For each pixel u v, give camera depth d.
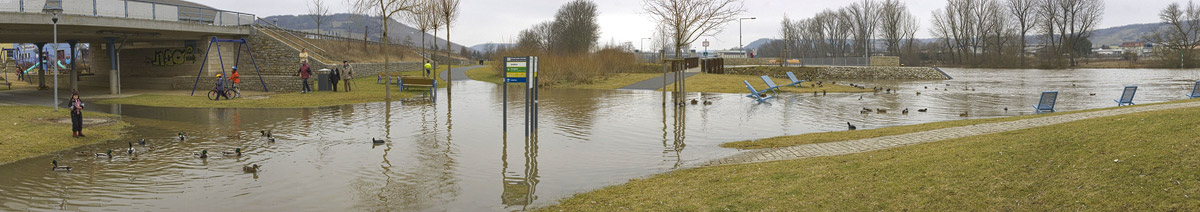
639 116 18.36
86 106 22.66
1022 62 87.81
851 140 12.16
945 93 30.31
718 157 11.21
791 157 10.48
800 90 30.47
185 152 12.04
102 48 40.59
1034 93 30.58
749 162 10.31
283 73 39.25
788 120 17.31
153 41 37.69
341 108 21.25
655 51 78.50
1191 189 5.85
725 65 67.88
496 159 11.19
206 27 35.16
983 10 89.94
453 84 35.97
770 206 6.90
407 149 12.29
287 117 18.42
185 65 37.56
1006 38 89.56
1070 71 74.19
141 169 10.34
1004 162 7.65
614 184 9.00
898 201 6.71
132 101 24.78
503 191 8.70
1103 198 6.05
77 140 13.62
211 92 26.50
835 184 7.62
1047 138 8.62
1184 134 7.55
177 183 9.27
